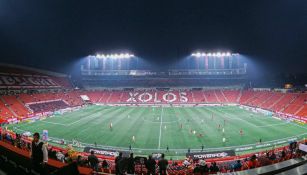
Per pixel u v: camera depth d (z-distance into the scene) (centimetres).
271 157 1828
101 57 10844
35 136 741
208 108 7894
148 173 1199
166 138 3956
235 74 10625
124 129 4628
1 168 810
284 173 589
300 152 1554
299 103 6372
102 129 4628
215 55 10288
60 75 10988
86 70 11106
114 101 9281
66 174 496
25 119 5628
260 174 600
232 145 3550
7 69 8312
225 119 5722
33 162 695
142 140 3831
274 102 7262
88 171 652
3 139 2316
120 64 11081
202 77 10900
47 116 6159
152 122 5347
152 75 11088
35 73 9512
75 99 8875
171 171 1950
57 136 4072
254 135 4131
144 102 9125
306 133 4253
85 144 3606
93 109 7700
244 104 8262
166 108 7956
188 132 4369
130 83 11019
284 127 4778
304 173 584
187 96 9481
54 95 8325
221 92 9675
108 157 2669
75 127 4816
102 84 11081
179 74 10975
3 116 5400
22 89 7812
